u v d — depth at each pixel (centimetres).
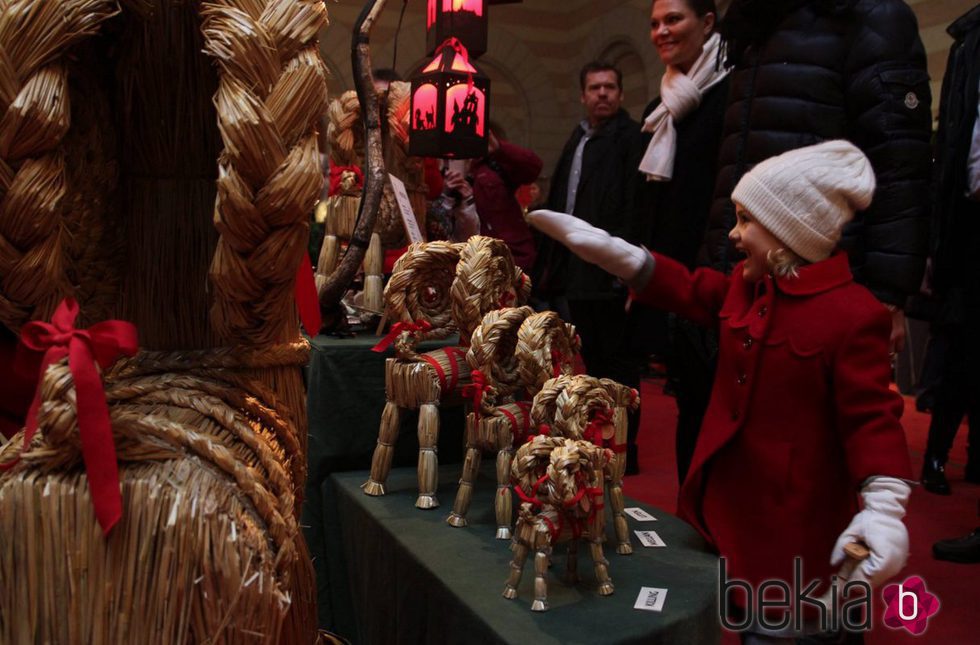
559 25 850
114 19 85
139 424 72
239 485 73
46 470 70
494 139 296
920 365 470
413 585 120
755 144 165
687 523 138
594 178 302
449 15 195
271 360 86
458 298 142
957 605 194
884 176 152
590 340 302
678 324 181
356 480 164
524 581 109
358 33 192
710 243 174
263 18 74
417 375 145
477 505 145
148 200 89
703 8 235
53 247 73
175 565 67
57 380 67
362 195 191
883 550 105
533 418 115
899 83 151
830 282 122
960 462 330
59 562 67
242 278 75
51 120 69
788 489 120
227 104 71
